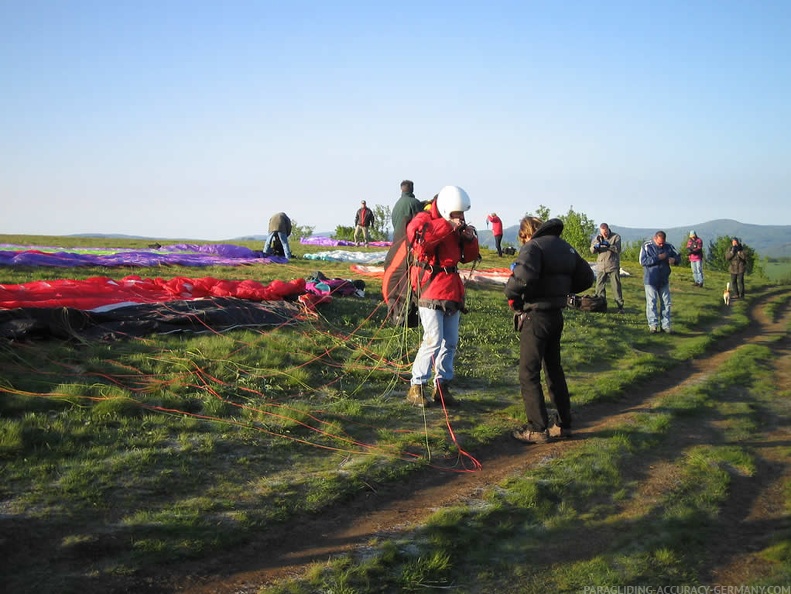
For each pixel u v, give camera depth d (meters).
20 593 3.29
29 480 4.30
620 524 4.66
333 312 10.44
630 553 4.26
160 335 7.91
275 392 6.67
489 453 5.93
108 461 4.71
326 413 6.27
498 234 26.53
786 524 4.79
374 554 4.03
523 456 5.88
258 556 3.94
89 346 7.16
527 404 6.20
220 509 4.32
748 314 17.55
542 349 6.17
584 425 6.86
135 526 3.97
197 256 17.62
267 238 19.70
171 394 6.07
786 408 7.75
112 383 6.21
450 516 4.50
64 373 6.28
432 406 6.91
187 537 3.93
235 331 8.53
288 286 10.54
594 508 4.88
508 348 9.90
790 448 6.36
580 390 7.95
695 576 4.05
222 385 6.60
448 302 6.71
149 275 13.72
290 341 8.36
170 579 3.59
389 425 6.26
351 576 3.77
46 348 6.89
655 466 5.75
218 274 14.55
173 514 4.14
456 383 7.95
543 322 6.11
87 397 5.68
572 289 6.48
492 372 8.55
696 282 23.73
